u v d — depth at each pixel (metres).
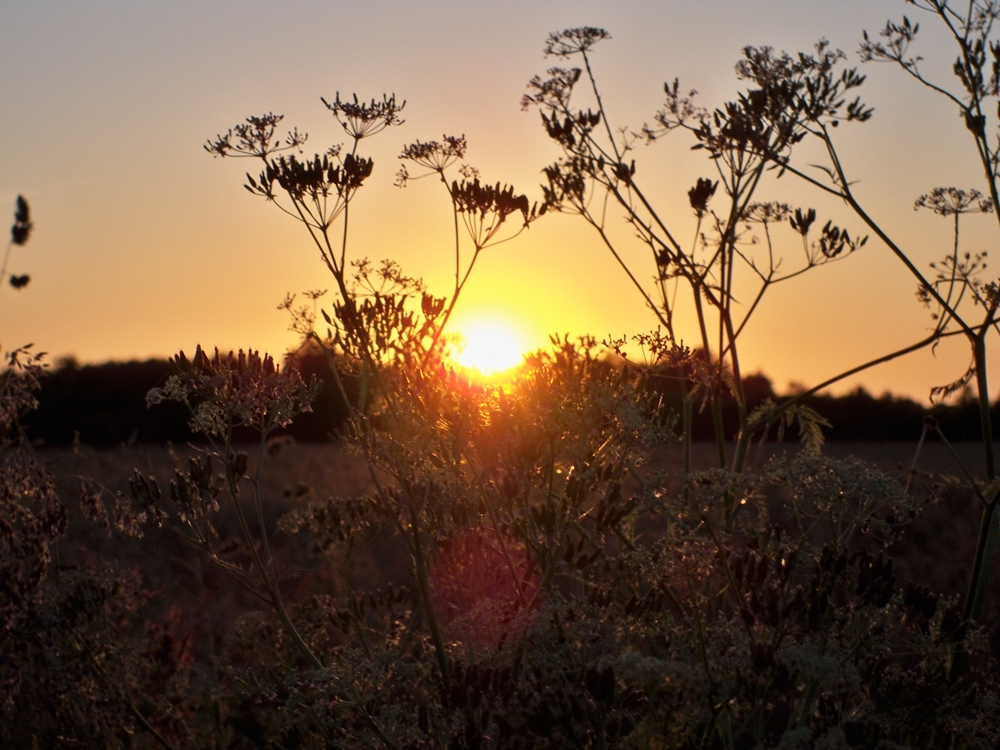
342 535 4.00
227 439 3.17
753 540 2.96
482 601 3.03
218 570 6.13
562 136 4.54
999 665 3.79
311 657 3.04
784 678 2.31
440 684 2.96
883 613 2.67
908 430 24.36
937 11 4.25
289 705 2.92
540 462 3.09
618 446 3.11
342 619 3.90
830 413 24.58
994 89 4.18
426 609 3.10
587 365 3.16
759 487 2.89
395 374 3.53
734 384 4.16
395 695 3.17
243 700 3.62
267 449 9.02
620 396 3.12
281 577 3.23
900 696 2.70
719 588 3.14
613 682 2.33
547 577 2.93
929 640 2.93
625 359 3.48
